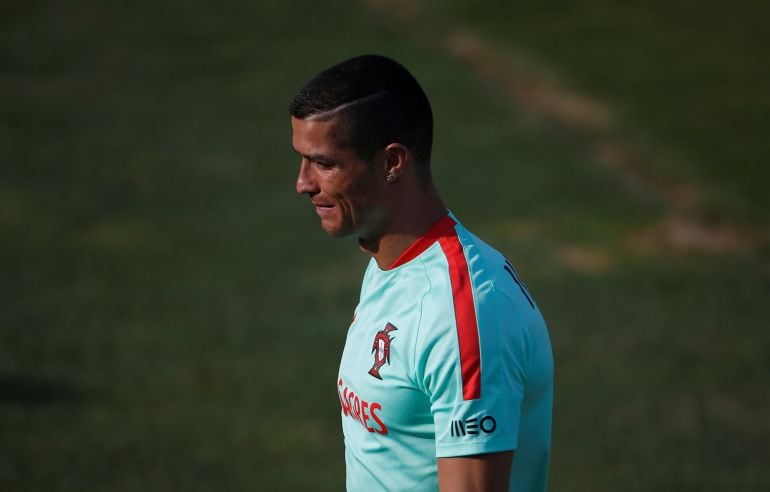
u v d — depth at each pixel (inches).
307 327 1777.8
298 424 1403.8
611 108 2984.7
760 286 2014.0
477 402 308.0
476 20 3595.0
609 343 1713.8
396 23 3587.6
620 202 2429.9
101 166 2598.4
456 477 309.4
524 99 3061.0
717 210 2393.0
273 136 2817.4
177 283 1966.0
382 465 333.4
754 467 1280.8
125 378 1545.3
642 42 3415.4
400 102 322.0
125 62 3329.2
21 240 2145.7
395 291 331.0
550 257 2117.4
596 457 1302.9
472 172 2573.8
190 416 1418.6
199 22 3607.3
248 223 2279.8
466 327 311.1
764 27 3503.9
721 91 3073.3
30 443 1294.3
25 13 3663.9
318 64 3292.3
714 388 1542.8
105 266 2033.7
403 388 320.8
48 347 1646.2
